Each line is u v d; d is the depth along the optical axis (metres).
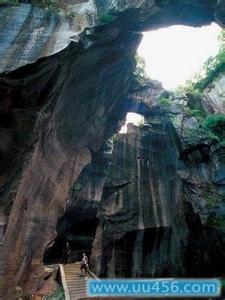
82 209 29.84
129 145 25.16
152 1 13.67
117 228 22.73
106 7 13.35
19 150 12.37
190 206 18.69
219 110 21.23
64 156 16.66
